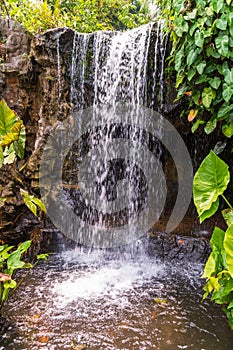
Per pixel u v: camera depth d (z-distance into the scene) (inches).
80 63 140.3
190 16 88.4
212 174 66.1
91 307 87.7
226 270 61.0
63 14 185.9
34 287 99.7
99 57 140.8
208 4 86.8
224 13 82.2
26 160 140.9
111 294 96.3
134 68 134.6
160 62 128.2
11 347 69.6
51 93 138.9
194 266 119.7
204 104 92.1
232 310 60.9
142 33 132.0
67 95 140.9
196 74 98.3
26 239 130.4
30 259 123.6
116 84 139.6
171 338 73.6
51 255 131.0
